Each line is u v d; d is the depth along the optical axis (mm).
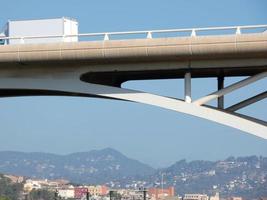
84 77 45562
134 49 41531
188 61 42188
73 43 42469
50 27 45469
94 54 42125
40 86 44344
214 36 40625
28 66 44250
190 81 42656
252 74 45375
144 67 42812
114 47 41781
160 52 41312
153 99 42531
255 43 39969
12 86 44688
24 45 43031
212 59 41781
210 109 41750
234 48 40312
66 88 43969
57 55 42625
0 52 43219
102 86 43281
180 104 42188
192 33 41031
